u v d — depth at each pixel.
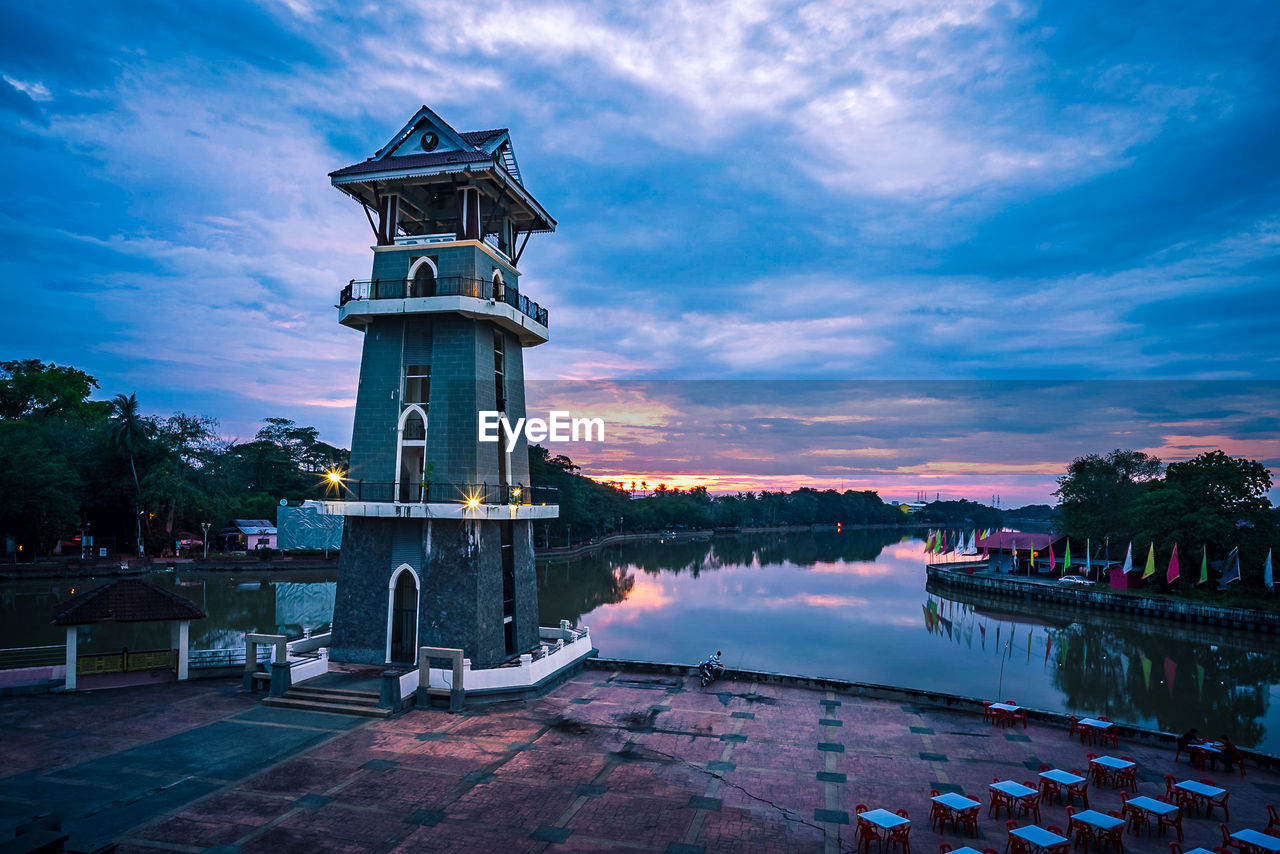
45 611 65.00
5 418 101.44
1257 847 17.91
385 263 35.19
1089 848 19.08
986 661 57.84
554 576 106.06
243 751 24.50
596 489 180.12
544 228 40.72
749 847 18.88
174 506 96.56
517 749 25.33
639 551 157.38
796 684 34.16
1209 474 85.81
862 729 28.16
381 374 35.22
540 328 37.62
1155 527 88.31
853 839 19.42
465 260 34.16
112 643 52.00
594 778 23.00
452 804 20.92
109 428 98.12
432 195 38.84
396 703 28.83
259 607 70.94
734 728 27.97
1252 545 82.56
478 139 34.97
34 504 82.31
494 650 33.62
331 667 33.25
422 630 32.75
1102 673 55.44
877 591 97.69
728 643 59.72
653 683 34.50
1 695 29.72
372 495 34.22
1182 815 21.47
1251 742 39.56
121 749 24.44
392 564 34.31
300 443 147.12
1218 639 70.19
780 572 119.19
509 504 33.78
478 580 32.75
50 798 20.64
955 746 26.52
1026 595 93.12
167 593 32.25
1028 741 27.27
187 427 108.50
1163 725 42.25
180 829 19.06
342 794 21.39
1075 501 110.06
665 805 21.20
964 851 17.27
